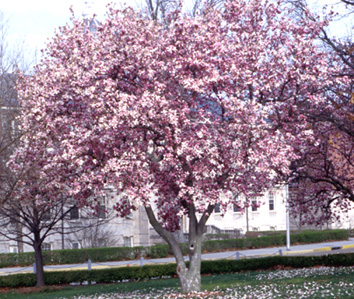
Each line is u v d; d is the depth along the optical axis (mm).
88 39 16766
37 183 19000
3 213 24109
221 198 17828
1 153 19453
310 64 16656
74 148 15469
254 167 16109
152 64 15922
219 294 16844
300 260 27734
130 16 16750
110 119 14609
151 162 16500
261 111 15250
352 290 15859
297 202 23062
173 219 18375
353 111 18609
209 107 17359
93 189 16875
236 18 17859
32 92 16250
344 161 22000
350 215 58938
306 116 17359
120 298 18094
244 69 16344
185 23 16125
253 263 28266
